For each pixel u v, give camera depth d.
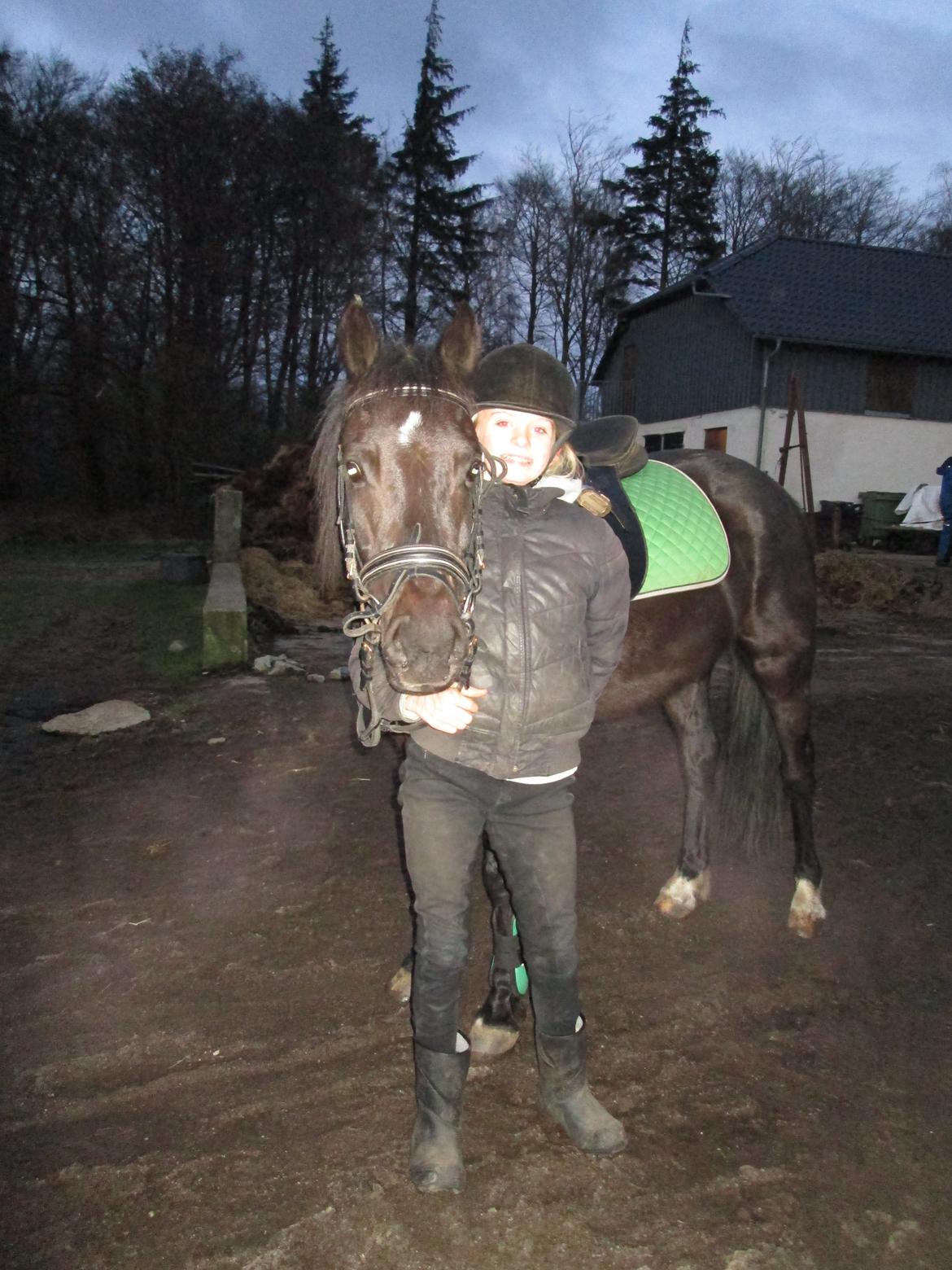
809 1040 2.66
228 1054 2.56
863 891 3.57
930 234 41.69
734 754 3.65
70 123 22.16
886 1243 1.97
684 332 23.94
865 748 5.31
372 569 1.92
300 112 29.02
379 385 2.05
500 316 35.88
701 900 3.40
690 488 3.18
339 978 2.93
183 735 5.35
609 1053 2.58
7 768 4.80
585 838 4.05
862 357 21.02
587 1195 2.10
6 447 21.00
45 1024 2.68
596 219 35.00
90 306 22.28
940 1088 2.46
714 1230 2.00
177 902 3.41
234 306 26.58
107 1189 2.09
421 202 31.27
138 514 20.16
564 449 2.22
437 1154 2.09
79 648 7.52
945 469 14.18
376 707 2.03
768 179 41.97
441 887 2.04
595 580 2.04
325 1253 1.93
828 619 10.06
